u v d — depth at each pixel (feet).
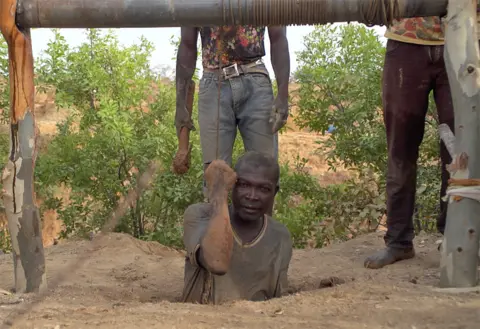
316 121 34.91
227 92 18.29
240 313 11.29
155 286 17.12
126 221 32.83
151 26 14.19
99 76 34.50
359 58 33.86
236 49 18.10
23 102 14.21
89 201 33.81
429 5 13.87
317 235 32.76
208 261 12.57
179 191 32.01
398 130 17.61
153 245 24.58
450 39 13.74
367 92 33.17
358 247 22.17
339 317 10.92
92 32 35.22
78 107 36.65
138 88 35.68
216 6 13.89
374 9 13.82
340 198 33.40
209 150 18.44
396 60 17.43
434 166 31.81
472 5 13.74
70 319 11.09
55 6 13.98
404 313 10.91
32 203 14.38
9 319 11.21
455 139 13.78
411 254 18.48
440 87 17.24
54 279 16.84
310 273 18.53
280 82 17.81
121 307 12.05
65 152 33.88
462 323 10.25
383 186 32.83
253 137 18.40
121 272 18.83
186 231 13.60
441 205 17.97
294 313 11.24
